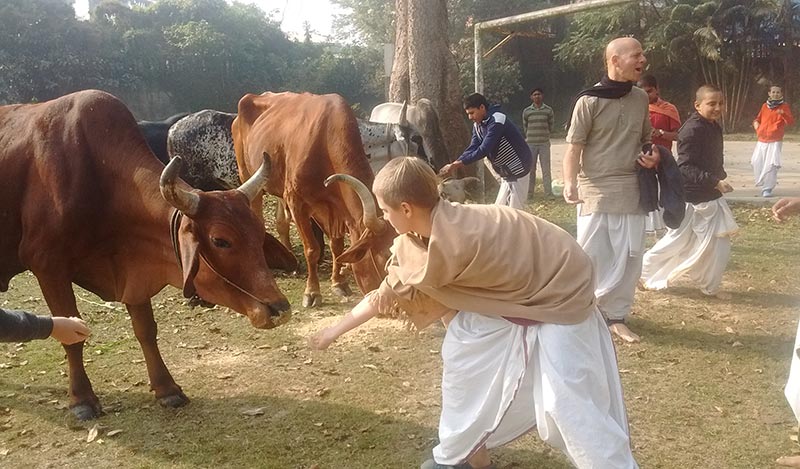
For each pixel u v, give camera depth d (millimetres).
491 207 2992
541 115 12398
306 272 7750
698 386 4613
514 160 7598
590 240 5359
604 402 2906
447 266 2857
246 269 3844
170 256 4141
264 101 7469
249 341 5637
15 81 27219
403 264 3041
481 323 2996
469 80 31188
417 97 11930
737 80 30344
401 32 12305
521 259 2873
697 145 6074
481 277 2885
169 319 6215
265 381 4852
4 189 4266
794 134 27109
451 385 3055
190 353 5398
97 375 4996
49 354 5430
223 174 8500
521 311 2883
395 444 3961
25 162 4234
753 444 3879
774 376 4746
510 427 3041
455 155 12047
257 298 3828
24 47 27391
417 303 3102
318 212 6461
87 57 28719
